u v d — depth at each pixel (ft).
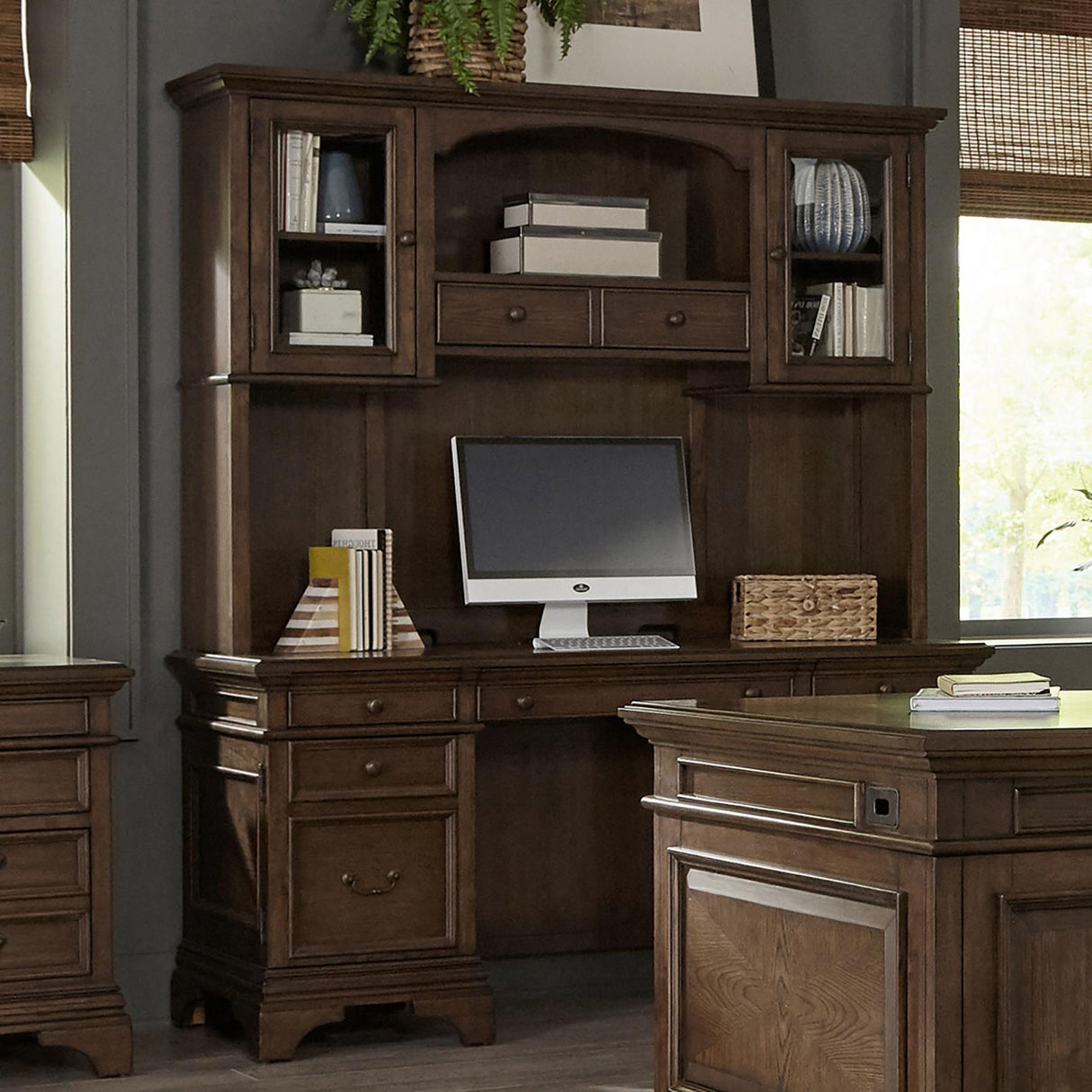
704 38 15.23
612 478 15.25
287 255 13.42
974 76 16.78
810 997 8.96
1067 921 8.55
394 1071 12.62
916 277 15.07
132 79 13.97
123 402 13.99
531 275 13.99
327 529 14.62
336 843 13.08
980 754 8.26
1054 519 17.42
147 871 14.17
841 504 16.15
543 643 14.11
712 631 15.81
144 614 14.17
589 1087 12.21
